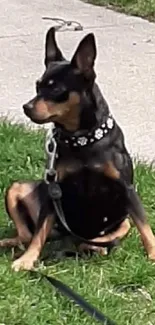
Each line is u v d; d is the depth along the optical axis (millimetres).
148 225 1843
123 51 3205
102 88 2873
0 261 1823
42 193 1845
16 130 2412
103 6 3727
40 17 3580
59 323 1645
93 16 3594
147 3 3674
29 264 1793
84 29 3416
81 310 1674
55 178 1786
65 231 1883
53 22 3506
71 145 1754
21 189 1855
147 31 3439
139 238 1912
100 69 3029
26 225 1867
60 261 1849
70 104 1726
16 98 2770
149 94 2848
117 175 1770
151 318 1685
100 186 1780
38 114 1717
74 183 1779
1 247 1894
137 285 1783
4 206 2002
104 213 1820
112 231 1883
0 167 2213
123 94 2838
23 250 1880
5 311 1659
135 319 1673
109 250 1890
